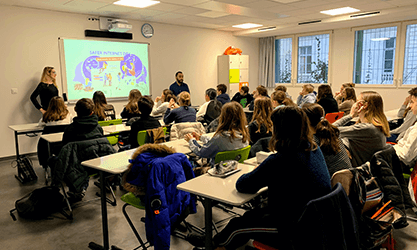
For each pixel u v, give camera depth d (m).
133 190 1.95
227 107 2.48
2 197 3.66
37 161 5.32
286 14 6.54
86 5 5.42
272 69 9.72
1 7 5.21
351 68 8.27
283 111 1.53
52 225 2.93
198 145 2.64
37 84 5.72
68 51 6.03
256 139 3.12
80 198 3.49
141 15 6.41
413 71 7.39
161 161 1.90
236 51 8.79
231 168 2.08
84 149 2.81
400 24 7.35
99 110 4.62
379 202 1.98
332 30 8.47
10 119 5.50
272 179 1.55
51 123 3.94
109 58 6.62
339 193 1.49
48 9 5.68
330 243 1.40
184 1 5.29
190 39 8.08
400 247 2.40
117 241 2.61
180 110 4.05
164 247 1.80
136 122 3.48
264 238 1.64
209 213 1.79
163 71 7.60
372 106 2.56
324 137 2.08
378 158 2.13
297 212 1.50
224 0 5.26
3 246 2.57
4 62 5.34
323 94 5.09
